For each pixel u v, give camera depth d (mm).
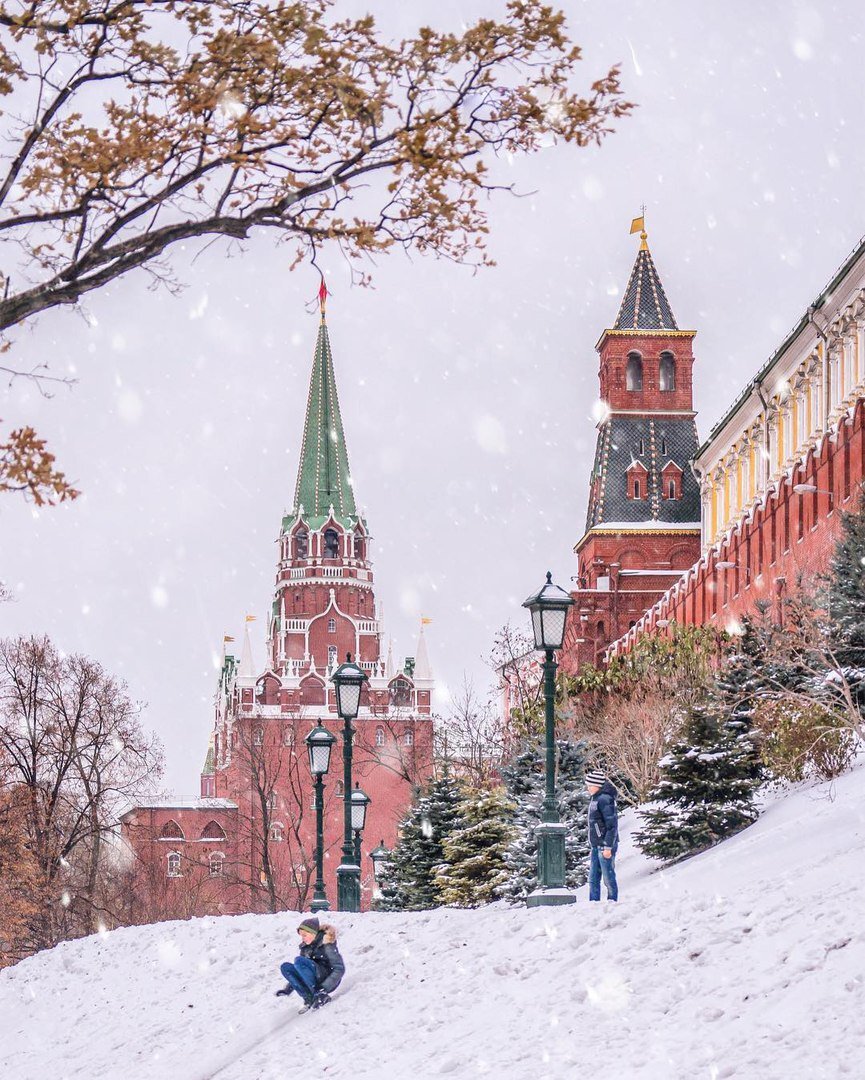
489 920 18641
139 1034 19094
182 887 84375
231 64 10844
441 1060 13430
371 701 144375
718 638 50156
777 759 28859
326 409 164375
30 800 54656
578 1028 13078
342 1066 14492
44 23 10875
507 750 54500
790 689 31375
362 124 11055
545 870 20438
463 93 10992
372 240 11477
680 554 92062
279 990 17547
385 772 137250
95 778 59688
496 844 39094
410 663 161875
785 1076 10391
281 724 137875
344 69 10875
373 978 17578
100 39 10992
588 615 91062
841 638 31672
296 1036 16344
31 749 58375
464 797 47250
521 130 11086
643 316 96125
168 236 11266
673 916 15398
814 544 51938
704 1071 10984
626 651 78188
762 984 12375
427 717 142000
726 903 15336
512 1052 12977
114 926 59781
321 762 29016
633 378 95500
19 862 51719
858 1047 10500
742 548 63188
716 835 28734
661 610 78125
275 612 162125
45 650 59656
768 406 62781
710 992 12750
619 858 33438
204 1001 19734
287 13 10750
